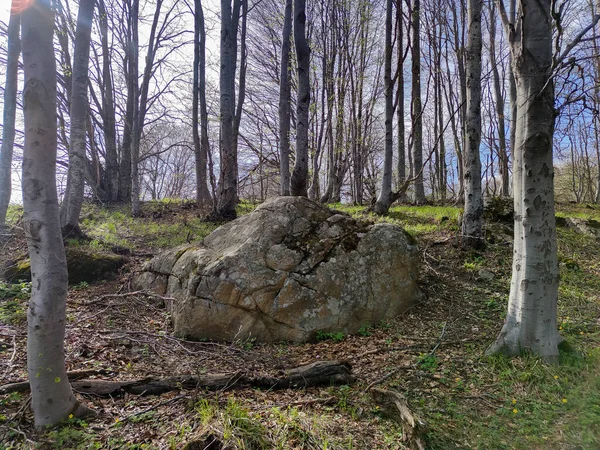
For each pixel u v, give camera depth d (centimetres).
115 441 273
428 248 796
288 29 912
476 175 778
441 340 475
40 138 259
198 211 1180
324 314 509
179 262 579
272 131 1861
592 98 371
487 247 795
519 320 412
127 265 680
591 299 599
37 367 272
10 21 748
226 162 1023
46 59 258
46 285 268
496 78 1484
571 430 294
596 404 321
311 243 547
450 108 1388
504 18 425
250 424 291
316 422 304
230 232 600
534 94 394
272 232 550
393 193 1105
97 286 616
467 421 315
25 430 276
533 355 400
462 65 1187
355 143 1633
